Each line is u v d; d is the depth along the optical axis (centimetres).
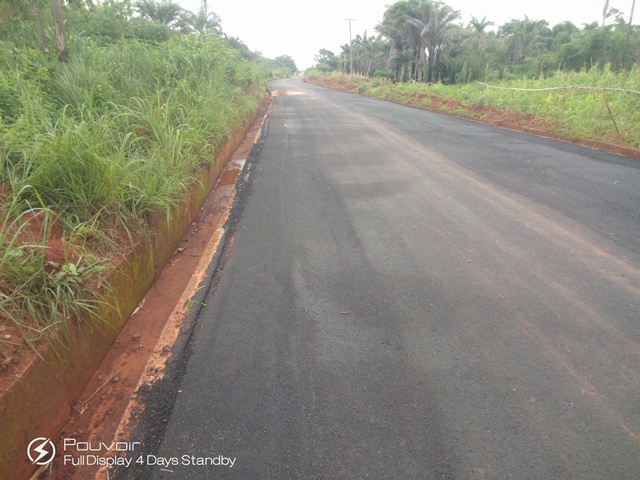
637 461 199
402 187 613
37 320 228
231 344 286
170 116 605
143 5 1802
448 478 192
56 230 301
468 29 3625
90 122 441
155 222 389
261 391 245
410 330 294
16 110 400
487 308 316
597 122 954
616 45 2631
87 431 221
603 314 307
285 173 715
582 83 1412
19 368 201
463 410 229
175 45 1027
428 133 1087
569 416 223
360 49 5200
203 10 2212
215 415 229
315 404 234
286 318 312
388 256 402
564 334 286
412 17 3444
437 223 478
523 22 3872
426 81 3466
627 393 238
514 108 1299
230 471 196
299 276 371
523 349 273
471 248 414
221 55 1227
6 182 314
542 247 414
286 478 193
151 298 349
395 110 1723
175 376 258
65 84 498
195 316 318
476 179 642
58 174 321
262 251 422
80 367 247
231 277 373
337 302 330
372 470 196
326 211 526
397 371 257
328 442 211
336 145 948
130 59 711
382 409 230
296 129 1219
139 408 235
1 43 495
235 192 621
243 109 1124
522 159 768
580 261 385
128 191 368
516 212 505
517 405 231
